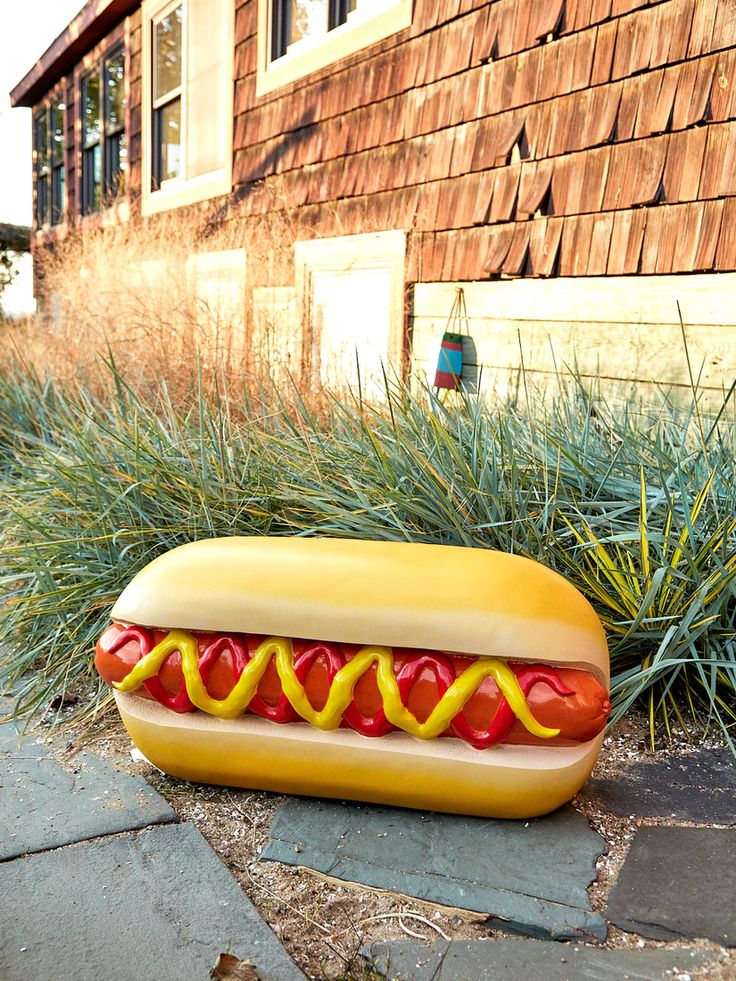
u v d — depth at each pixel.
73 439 3.66
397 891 1.72
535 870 1.77
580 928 1.59
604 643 1.92
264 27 6.80
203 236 7.51
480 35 4.73
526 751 1.87
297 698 1.94
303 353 4.80
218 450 3.30
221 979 1.46
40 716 2.63
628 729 2.45
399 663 1.90
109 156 11.03
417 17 5.22
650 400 3.90
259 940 1.57
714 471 2.51
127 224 8.43
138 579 2.14
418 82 5.21
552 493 2.91
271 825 1.97
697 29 3.59
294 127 6.54
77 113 12.00
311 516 3.07
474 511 2.85
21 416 4.77
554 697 1.82
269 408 3.81
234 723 2.02
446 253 5.05
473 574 1.92
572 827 1.93
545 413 3.40
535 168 4.42
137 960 1.51
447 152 5.00
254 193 7.12
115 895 1.69
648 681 2.36
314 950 1.58
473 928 1.63
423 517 2.81
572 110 4.20
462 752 1.88
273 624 1.94
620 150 3.96
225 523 3.07
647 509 2.72
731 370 3.56
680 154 3.69
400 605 1.87
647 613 2.48
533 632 1.82
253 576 2.01
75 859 1.81
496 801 1.89
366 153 5.74
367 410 3.49
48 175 13.97
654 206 3.82
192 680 2.01
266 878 1.79
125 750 2.38
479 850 1.84
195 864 1.80
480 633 1.83
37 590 3.02
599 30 4.04
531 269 4.46
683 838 1.89
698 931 1.58
